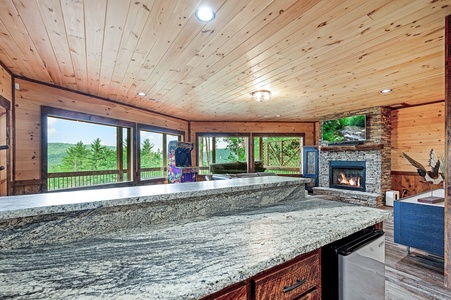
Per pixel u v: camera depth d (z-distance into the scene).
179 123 7.03
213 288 0.75
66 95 4.01
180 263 0.89
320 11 1.85
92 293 0.70
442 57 2.75
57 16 1.92
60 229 1.12
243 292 0.90
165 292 0.71
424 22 2.03
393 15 1.92
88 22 2.00
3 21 1.99
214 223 1.40
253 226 1.34
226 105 5.33
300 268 1.11
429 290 2.30
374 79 3.53
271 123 7.72
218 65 2.95
